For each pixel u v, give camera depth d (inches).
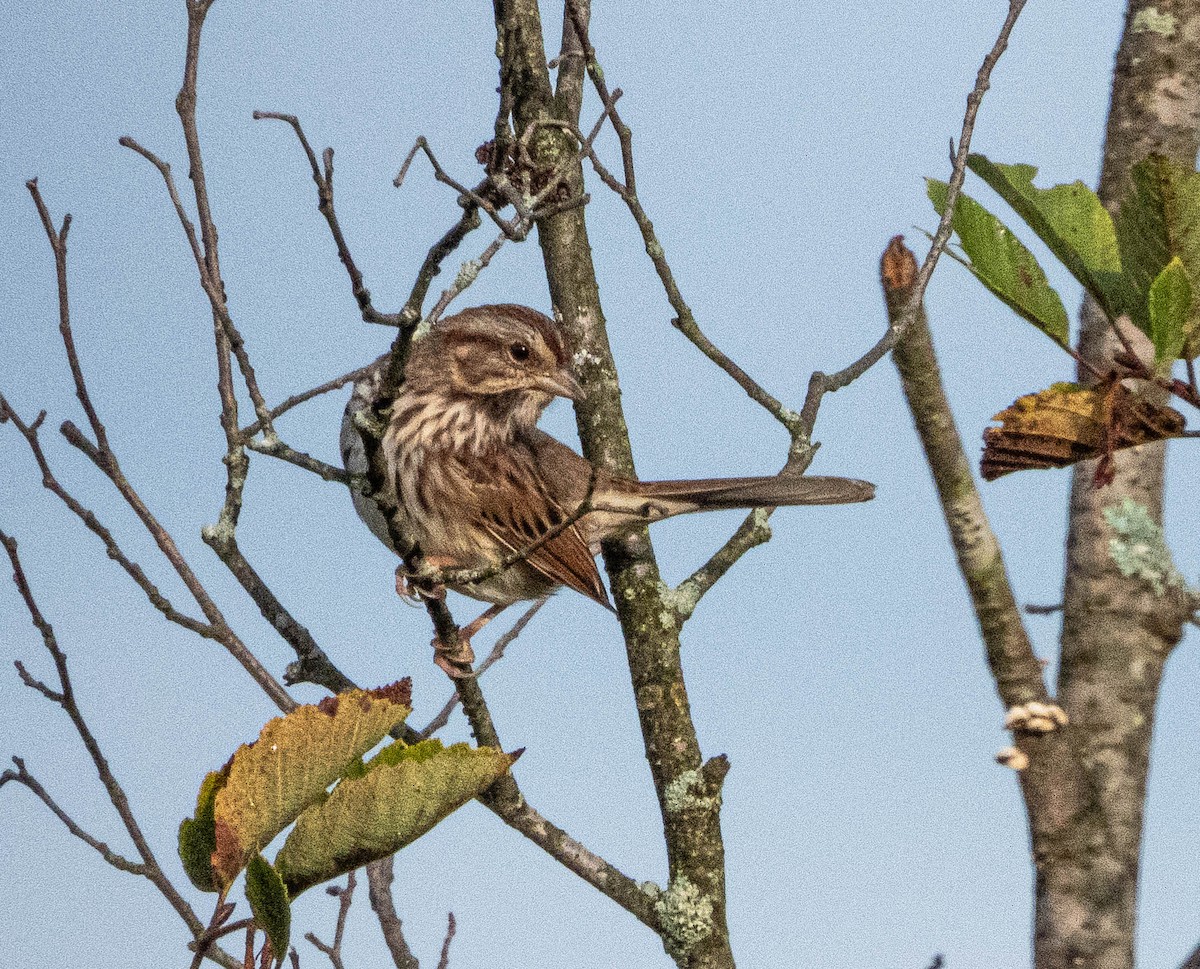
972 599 203.5
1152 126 292.7
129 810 324.5
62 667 331.3
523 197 309.7
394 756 245.3
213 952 295.6
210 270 326.0
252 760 224.1
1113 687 238.4
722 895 374.9
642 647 405.1
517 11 384.2
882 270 215.2
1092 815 199.2
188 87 330.0
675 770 389.4
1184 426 220.5
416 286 245.1
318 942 338.6
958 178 303.7
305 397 306.7
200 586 335.6
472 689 335.6
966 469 201.2
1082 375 250.5
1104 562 247.4
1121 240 217.0
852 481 416.2
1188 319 212.8
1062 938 198.1
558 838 362.9
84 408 336.5
